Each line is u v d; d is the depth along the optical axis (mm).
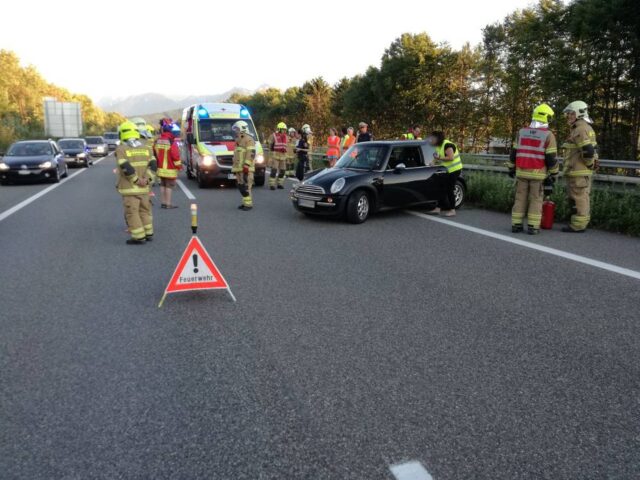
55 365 3887
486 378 3682
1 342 4312
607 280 6105
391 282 6031
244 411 3242
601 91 31344
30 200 13438
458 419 3154
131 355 4059
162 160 11586
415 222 10172
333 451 2838
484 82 47938
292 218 10617
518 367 3859
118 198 13914
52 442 2930
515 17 45438
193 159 17250
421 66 50375
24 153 18344
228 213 11258
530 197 8781
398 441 2928
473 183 12836
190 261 5285
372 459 2770
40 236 8750
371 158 10625
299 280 6105
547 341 4340
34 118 75000
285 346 4227
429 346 4230
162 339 4375
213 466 2719
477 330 4570
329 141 17000
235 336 4434
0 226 9688
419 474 2648
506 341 4336
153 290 5750
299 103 80375
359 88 56438
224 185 17172
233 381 3629
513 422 3127
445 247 7898
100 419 3158
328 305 5223
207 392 3479
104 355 4062
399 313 4992
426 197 10852
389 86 51750
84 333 4508
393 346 4227
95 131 105062
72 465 2732
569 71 31234
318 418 3158
